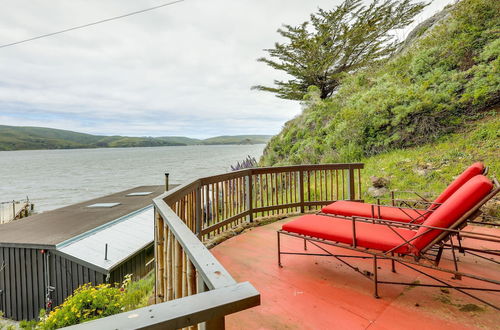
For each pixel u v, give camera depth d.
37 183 59.34
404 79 8.50
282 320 1.80
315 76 13.87
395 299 1.99
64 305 5.12
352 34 11.88
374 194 5.81
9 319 10.38
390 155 7.33
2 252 10.40
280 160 12.91
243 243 3.38
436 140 6.80
